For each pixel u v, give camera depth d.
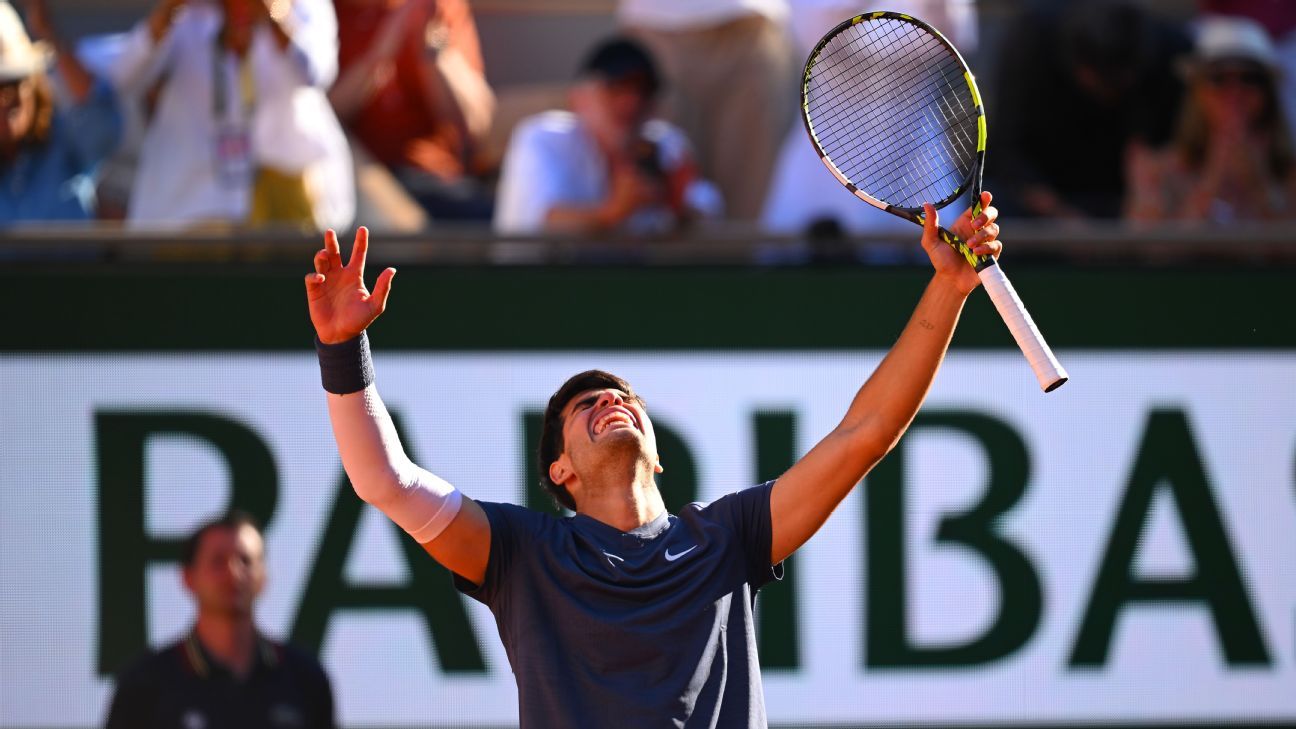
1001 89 25.81
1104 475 23.72
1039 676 23.44
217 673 22.53
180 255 23.64
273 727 22.45
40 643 22.58
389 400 23.27
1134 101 25.61
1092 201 25.66
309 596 22.86
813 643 23.30
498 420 23.31
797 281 23.64
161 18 24.73
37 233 23.41
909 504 23.53
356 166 25.59
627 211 24.53
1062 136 25.62
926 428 23.62
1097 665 23.48
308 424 23.16
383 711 22.75
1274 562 23.73
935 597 23.44
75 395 22.97
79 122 24.66
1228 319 23.95
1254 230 24.47
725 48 25.86
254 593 22.77
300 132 24.66
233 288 23.25
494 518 11.55
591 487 11.90
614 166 24.95
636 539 11.52
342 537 22.98
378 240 23.86
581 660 11.04
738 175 26.00
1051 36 25.53
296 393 23.20
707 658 11.05
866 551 23.44
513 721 22.91
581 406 12.20
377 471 11.20
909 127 19.12
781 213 25.69
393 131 25.73
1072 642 23.50
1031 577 23.53
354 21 25.62
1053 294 23.91
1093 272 23.91
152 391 23.06
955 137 17.05
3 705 22.47
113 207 24.72
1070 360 23.88
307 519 23.00
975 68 26.11
